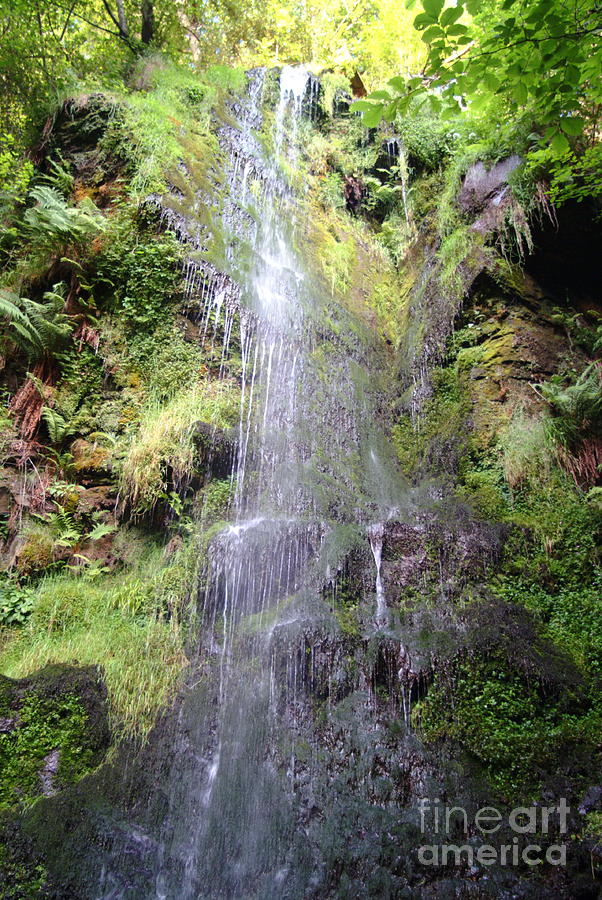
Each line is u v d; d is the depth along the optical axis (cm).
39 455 629
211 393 679
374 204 1064
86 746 431
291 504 630
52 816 393
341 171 1064
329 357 802
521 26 404
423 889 379
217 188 845
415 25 394
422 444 750
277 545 570
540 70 430
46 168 845
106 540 597
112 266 730
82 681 459
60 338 676
